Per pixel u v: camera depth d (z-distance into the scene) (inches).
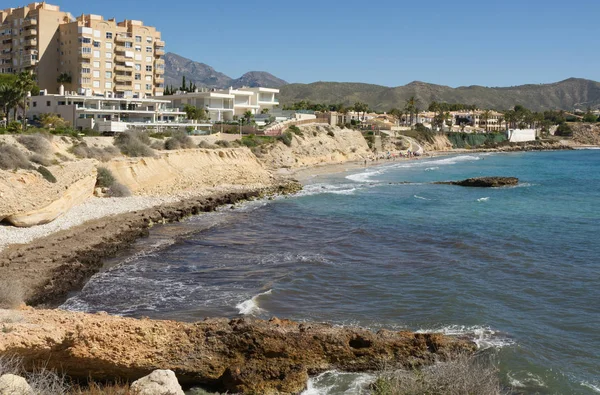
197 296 1245.1
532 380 860.0
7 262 1355.8
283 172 4311.0
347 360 881.5
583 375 883.4
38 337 767.7
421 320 1096.2
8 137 2261.3
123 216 2053.4
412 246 1768.0
